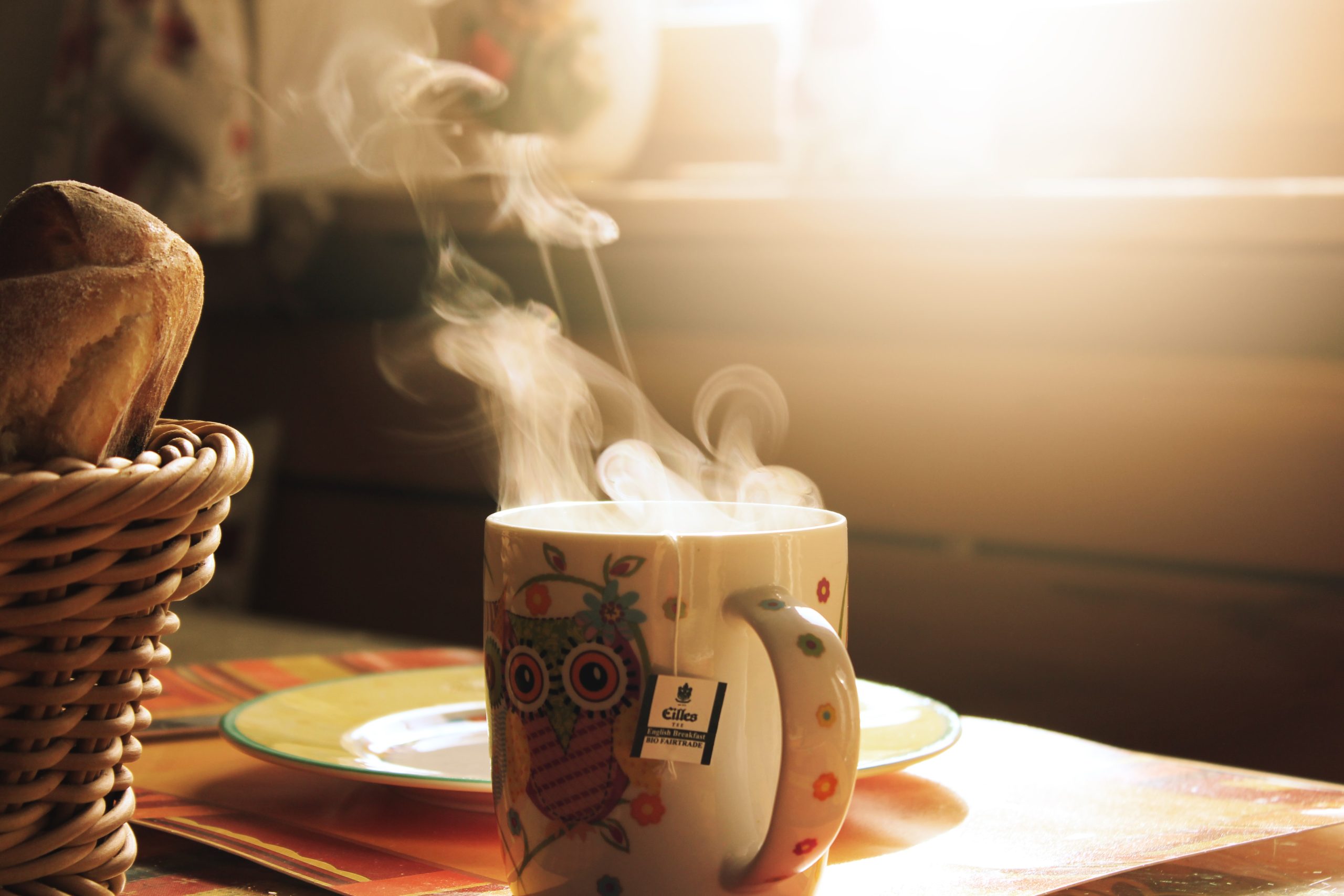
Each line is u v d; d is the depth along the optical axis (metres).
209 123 2.08
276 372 2.13
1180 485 1.46
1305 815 0.66
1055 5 1.78
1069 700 1.51
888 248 1.61
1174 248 1.47
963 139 1.78
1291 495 1.40
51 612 0.53
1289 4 1.64
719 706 0.56
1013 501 1.55
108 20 2.10
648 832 0.56
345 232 2.00
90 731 0.55
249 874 0.61
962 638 1.57
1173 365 1.46
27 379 0.54
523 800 0.57
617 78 1.79
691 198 1.70
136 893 0.59
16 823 0.53
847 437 1.65
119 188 2.12
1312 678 1.37
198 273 0.58
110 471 0.53
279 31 2.13
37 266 0.57
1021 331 1.57
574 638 0.56
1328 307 1.40
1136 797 0.68
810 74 1.72
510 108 1.74
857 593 1.64
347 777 0.64
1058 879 0.59
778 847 0.54
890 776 0.71
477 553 1.92
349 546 2.06
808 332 1.70
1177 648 1.45
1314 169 1.65
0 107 2.50
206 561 0.57
